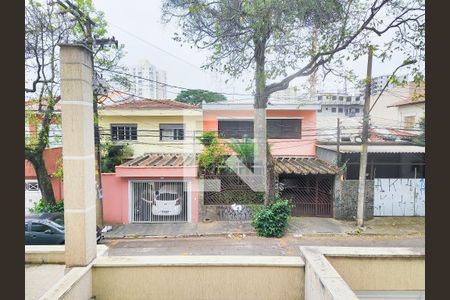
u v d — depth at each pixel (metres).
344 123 13.21
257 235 8.67
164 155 11.27
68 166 3.45
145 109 11.27
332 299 2.56
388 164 10.85
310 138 12.06
